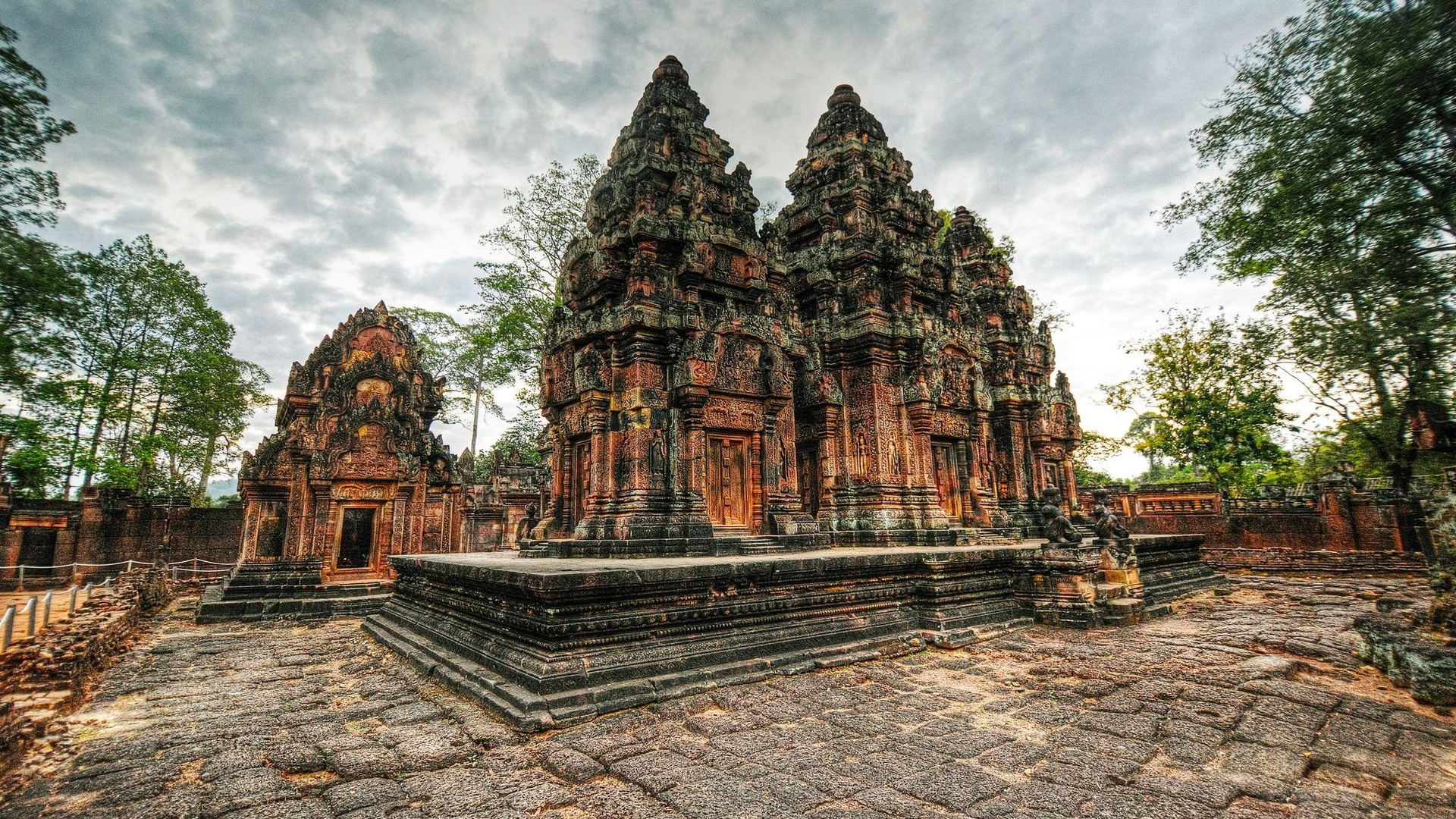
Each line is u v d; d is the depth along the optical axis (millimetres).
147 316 33406
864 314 17453
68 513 25734
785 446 14961
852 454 17281
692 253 14203
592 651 7961
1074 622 12516
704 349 13352
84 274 18422
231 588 15984
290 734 6891
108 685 9164
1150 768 5836
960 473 19469
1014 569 13586
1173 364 33469
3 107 12930
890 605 11539
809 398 17375
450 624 10172
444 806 5148
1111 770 5742
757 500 14312
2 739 5750
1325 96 12305
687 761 5988
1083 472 47469
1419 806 5031
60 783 5609
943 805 5055
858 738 6645
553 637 7746
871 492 16734
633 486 12812
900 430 17406
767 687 8508
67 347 15836
